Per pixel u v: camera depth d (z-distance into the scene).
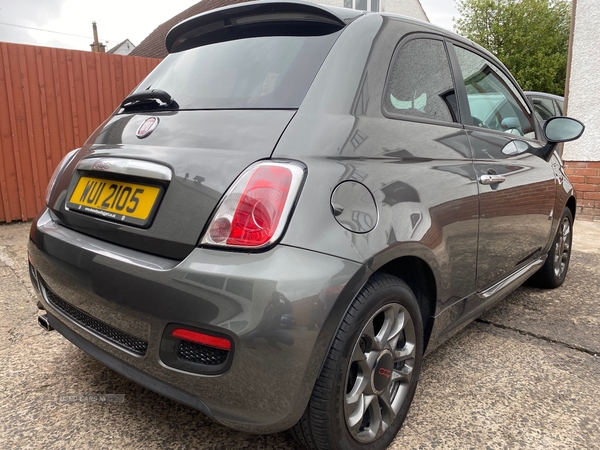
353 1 13.86
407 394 1.77
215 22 2.01
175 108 1.77
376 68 1.73
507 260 2.45
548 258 3.30
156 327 1.37
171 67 2.09
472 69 2.39
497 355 2.44
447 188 1.83
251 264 1.27
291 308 1.24
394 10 15.59
